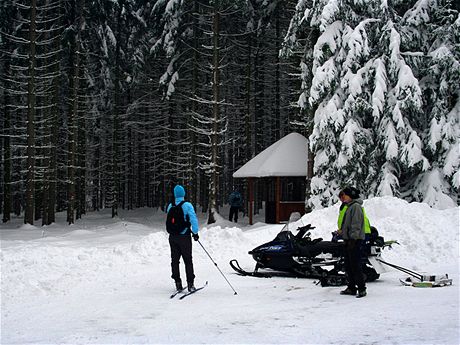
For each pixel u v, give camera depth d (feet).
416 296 22.81
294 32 66.13
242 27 99.91
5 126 93.71
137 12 102.06
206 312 20.83
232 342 15.81
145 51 98.17
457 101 60.03
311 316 19.44
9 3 77.30
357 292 24.32
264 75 112.78
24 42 76.59
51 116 87.92
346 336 16.02
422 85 60.80
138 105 112.57
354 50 58.29
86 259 35.94
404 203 43.75
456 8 64.03
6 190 97.60
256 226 69.87
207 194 117.19
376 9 59.41
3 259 34.60
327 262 29.76
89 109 103.50
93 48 91.45
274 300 23.39
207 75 102.17
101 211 139.44
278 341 15.75
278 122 106.11
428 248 36.68
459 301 21.15
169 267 33.63
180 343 15.89
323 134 59.82
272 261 30.81
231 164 138.41
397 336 15.71
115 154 107.24
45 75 80.89
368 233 26.73
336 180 61.16
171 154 106.32
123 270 32.50
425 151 59.16
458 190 57.21
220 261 36.17
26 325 19.48
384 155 60.34
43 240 55.62
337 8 59.26
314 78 59.57
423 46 61.77
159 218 109.29
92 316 20.62
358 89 58.29
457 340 14.88
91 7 84.28
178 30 83.97
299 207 76.02
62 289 27.02
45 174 89.81
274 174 73.51
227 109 114.32
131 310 21.58
